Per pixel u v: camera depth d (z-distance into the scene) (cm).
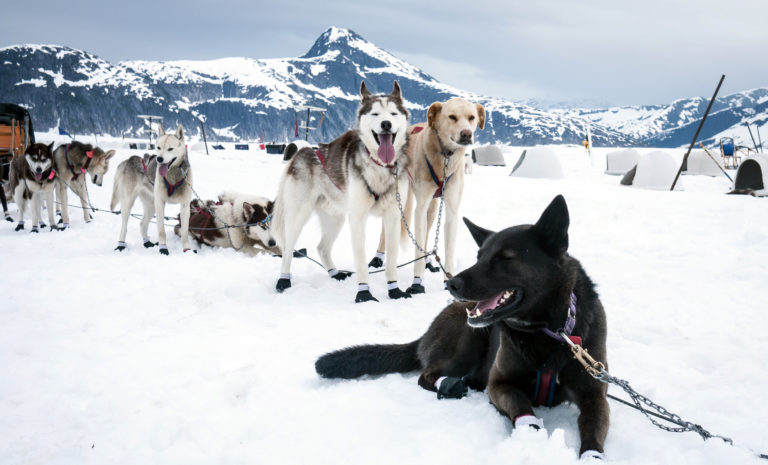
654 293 487
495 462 216
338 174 545
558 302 244
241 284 566
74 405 289
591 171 2138
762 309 432
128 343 386
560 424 257
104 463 232
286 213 579
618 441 239
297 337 399
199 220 855
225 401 293
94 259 705
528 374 257
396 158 512
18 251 764
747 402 274
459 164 561
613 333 400
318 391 302
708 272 543
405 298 518
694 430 236
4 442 249
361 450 233
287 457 230
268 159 2998
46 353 365
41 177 938
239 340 392
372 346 326
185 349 373
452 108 546
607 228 764
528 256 239
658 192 1095
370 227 902
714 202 909
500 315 240
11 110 1286
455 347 303
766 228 700
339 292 544
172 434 254
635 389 299
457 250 711
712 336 382
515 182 1402
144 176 790
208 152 3831
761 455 222
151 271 632
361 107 521
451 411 269
